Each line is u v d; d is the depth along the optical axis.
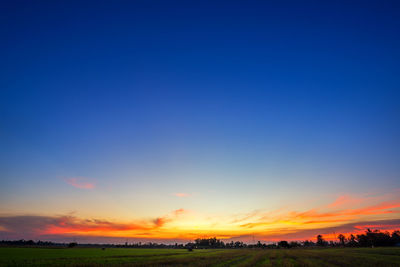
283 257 66.94
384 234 163.25
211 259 60.78
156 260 57.69
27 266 42.53
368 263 41.00
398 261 43.47
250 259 60.16
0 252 86.62
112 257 69.50
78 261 54.16
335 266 39.44
